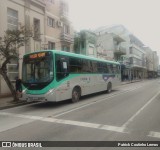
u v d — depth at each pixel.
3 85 16.84
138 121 8.04
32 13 20.73
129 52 62.53
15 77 18.19
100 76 17.11
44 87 11.38
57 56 11.70
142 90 21.77
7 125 7.77
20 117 9.22
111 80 19.50
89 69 15.30
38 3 21.45
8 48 12.80
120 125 7.45
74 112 9.93
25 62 12.29
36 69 11.81
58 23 25.47
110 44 46.81
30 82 11.87
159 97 15.49
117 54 50.25
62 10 26.38
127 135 6.29
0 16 16.81
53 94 11.28
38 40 21.47
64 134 6.44
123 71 52.28
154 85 31.09
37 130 6.97
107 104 12.23
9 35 12.84
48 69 11.42
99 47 37.84
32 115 9.58
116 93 18.58
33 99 11.77
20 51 18.78
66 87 12.27
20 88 16.11
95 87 16.19
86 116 8.98
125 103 12.55
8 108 11.91
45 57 11.59
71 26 29.22
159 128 7.06
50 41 24.03
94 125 7.47
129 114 9.32
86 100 14.10
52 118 8.77
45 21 22.83
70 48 29.06
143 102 12.95
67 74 12.43
